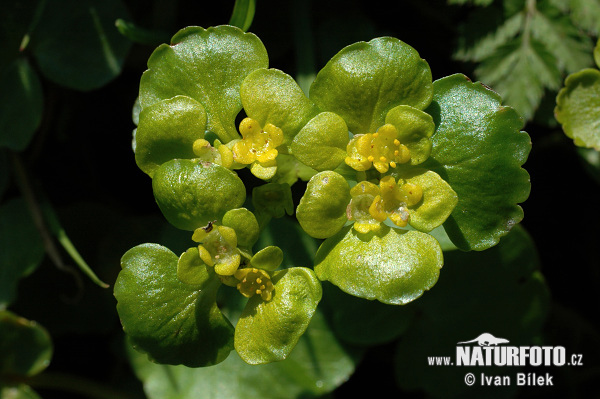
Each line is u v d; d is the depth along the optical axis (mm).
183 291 59
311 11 73
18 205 74
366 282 56
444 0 74
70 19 72
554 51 68
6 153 74
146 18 75
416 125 57
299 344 72
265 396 71
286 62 75
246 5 66
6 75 72
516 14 68
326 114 57
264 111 58
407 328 72
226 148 58
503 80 68
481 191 59
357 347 72
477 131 58
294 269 58
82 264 71
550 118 70
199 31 59
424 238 57
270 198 59
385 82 58
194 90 60
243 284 58
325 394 74
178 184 57
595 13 67
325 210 57
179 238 70
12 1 72
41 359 75
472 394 74
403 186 57
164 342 59
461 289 71
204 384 72
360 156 57
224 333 59
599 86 63
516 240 70
